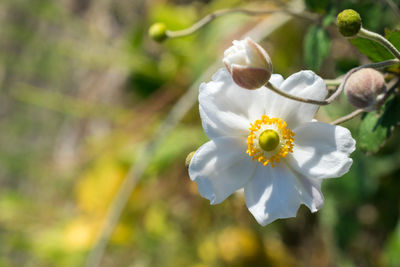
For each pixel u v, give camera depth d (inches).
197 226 28.5
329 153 18.3
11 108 42.5
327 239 25.1
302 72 18.3
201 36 29.9
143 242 29.2
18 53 40.8
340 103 23.4
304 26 26.8
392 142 24.1
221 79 18.5
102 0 38.6
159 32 22.1
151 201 29.4
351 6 21.1
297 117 18.5
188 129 28.3
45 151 39.7
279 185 18.6
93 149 33.3
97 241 25.8
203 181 18.6
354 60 21.2
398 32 18.4
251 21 27.9
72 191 34.8
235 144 18.7
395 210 25.0
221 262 27.5
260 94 18.5
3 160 35.8
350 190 23.5
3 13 41.4
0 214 33.5
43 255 31.5
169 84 31.0
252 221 27.8
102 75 38.2
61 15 33.8
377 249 25.6
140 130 31.2
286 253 28.0
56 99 33.6
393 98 19.0
